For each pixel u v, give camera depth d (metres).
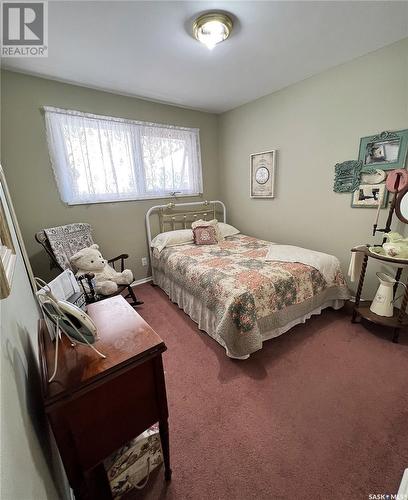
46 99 2.27
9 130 2.14
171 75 2.27
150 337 0.88
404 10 1.47
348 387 1.48
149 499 0.98
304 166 2.64
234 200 3.65
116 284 2.24
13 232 1.24
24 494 0.46
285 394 1.45
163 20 1.51
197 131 3.35
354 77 2.09
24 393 0.66
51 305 0.74
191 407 1.38
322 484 1.01
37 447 0.65
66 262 2.30
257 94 2.82
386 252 1.83
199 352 1.84
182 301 2.41
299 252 2.34
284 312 1.87
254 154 3.12
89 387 0.70
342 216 2.40
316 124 2.44
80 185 2.58
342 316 2.27
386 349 1.80
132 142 2.83
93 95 2.51
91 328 0.74
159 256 2.84
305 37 1.74
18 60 1.93
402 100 1.86
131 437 0.86
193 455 1.13
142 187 3.00
